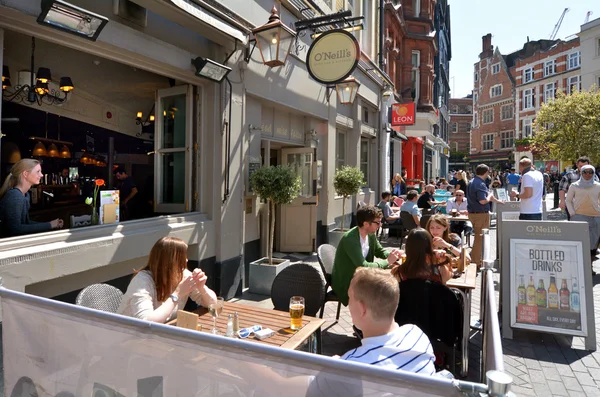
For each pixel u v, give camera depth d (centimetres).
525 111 4338
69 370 165
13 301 183
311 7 734
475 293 580
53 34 339
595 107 1797
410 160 2061
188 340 137
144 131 819
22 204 341
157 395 144
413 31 1961
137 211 693
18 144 701
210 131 525
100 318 155
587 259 406
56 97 632
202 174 529
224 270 539
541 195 706
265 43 551
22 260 311
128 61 411
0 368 292
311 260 756
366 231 419
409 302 308
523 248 427
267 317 289
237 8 545
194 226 494
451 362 345
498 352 137
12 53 538
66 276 363
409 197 884
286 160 820
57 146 770
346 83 762
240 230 573
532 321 414
